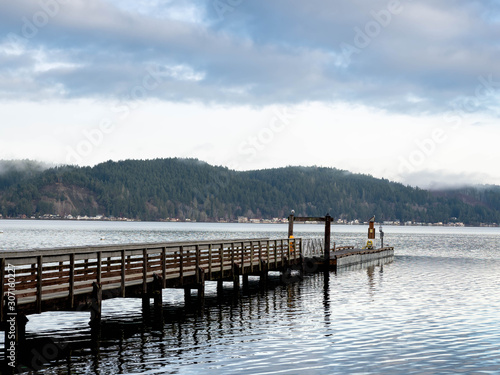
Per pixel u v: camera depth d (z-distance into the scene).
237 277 35.00
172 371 17.64
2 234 134.12
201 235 157.12
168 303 31.53
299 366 18.30
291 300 32.81
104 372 17.48
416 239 155.75
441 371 17.83
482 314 28.05
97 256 21.98
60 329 23.75
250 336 22.67
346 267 52.69
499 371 17.84
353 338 22.38
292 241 46.41
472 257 76.12
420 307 30.25
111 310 28.83
